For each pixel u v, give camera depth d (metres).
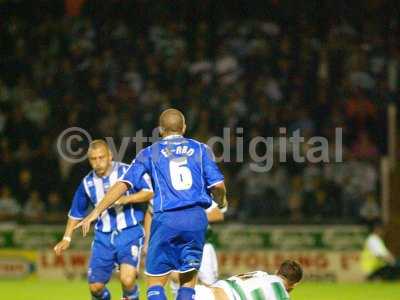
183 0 67.06
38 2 67.38
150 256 23.03
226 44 63.97
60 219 52.72
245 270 51.84
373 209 53.12
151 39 64.88
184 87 60.44
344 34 64.38
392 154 56.62
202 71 61.44
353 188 53.78
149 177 25.44
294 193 53.22
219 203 23.62
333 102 58.75
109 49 64.19
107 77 61.22
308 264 51.84
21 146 56.03
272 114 56.62
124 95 59.09
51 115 58.59
